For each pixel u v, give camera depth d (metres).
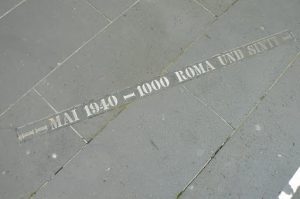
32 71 3.14
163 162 2.84
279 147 2.97
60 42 3.29
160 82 3.18
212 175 2.83
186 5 3.59
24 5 3.44
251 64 3.33
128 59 3.26
